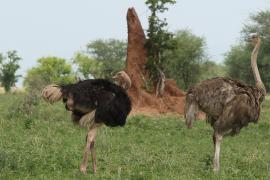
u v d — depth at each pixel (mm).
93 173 16250
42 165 16609
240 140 26141
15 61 93000
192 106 17547
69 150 19797
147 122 30422
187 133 27750
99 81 16141
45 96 15930
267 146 24625
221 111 17234
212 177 16188
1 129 25625
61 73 100250
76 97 15703
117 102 16094
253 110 17375
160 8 40281
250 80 75000
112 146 21562
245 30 74125
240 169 17922
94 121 15953
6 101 50219
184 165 18125
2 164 15773
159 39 39844
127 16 40562
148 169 17078
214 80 17438
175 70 79250
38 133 24562
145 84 39438
